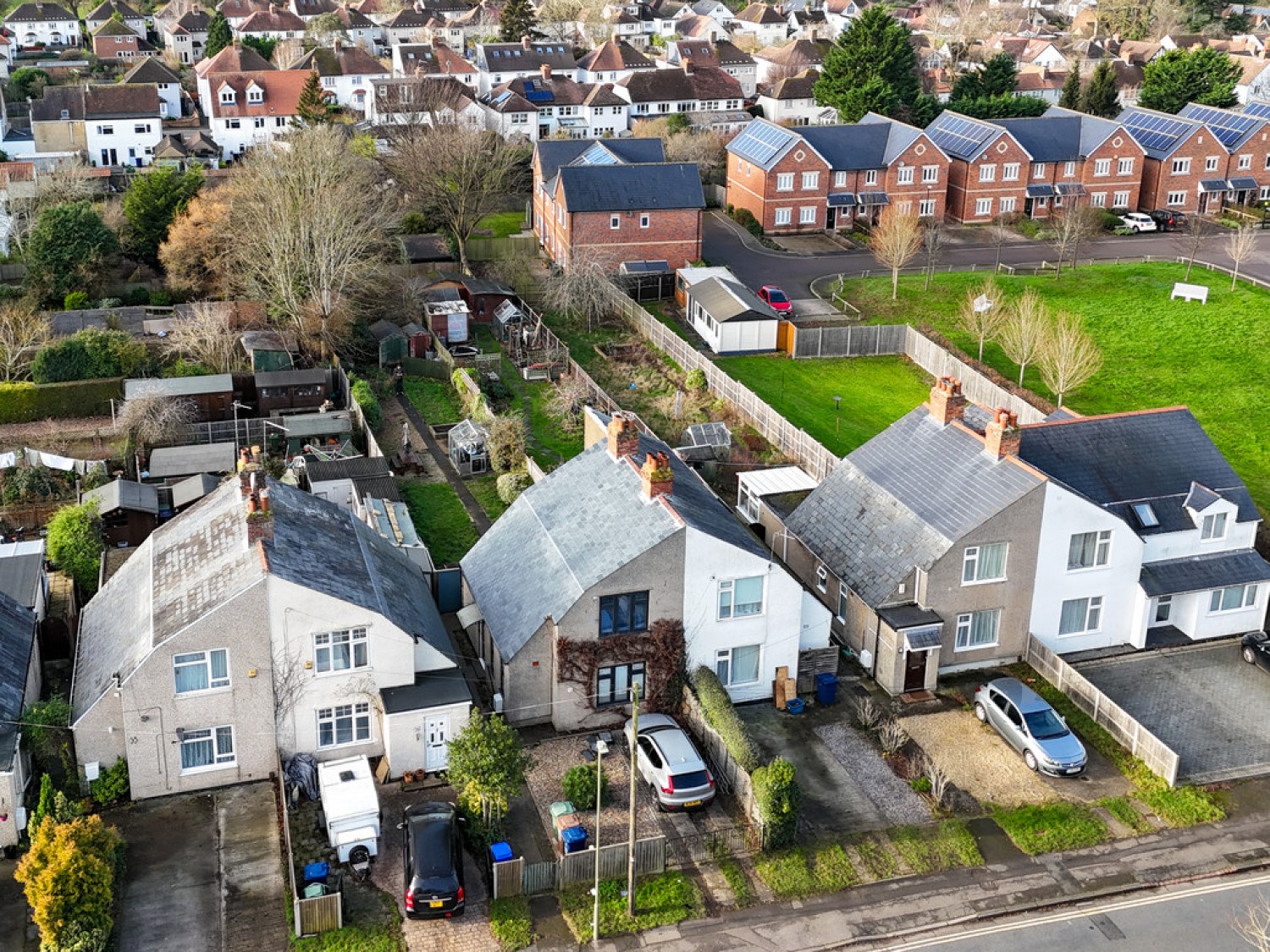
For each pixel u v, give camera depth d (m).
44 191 99.06
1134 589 51.84
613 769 43.72
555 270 98.31
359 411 71.75
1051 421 54.75
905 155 114.25
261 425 70.56
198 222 88.50
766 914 37.78
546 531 48.62
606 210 98.19
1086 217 109.38
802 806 42.44
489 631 46.56
